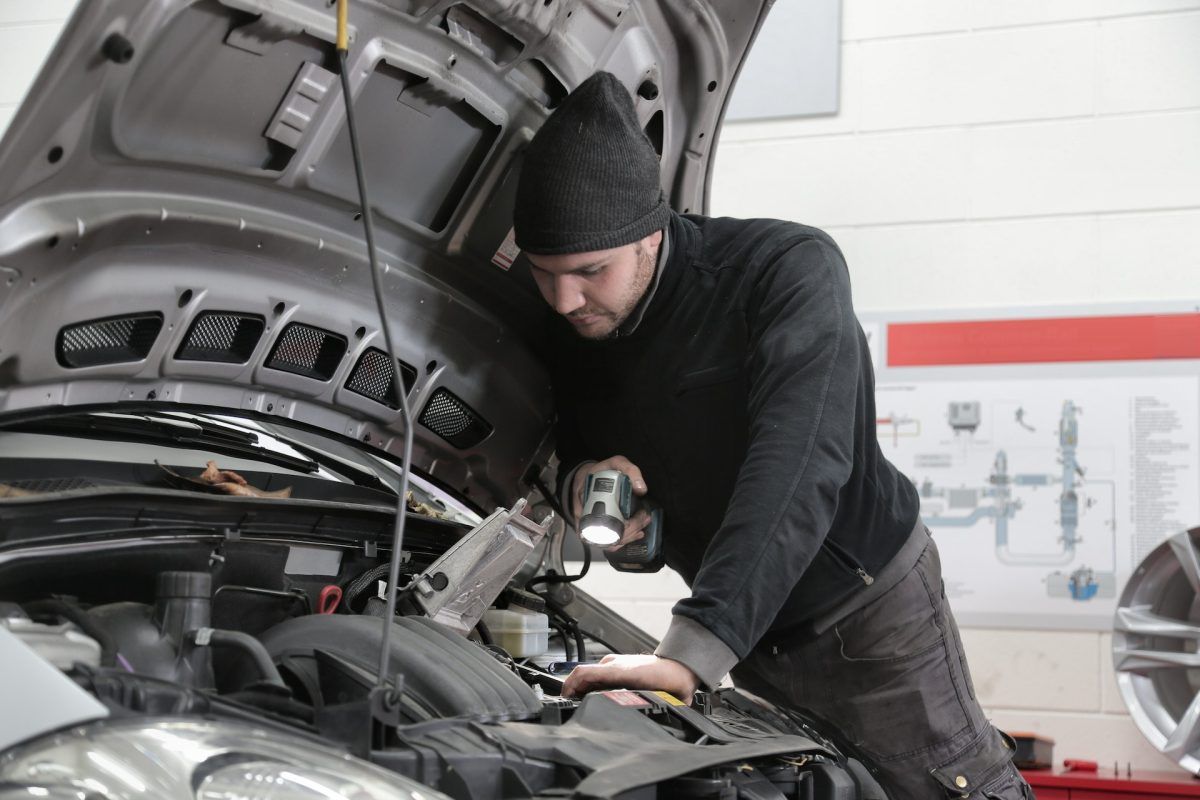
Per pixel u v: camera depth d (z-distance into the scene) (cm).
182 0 107
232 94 122
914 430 346
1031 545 334
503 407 167
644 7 155
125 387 125
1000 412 340
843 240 357
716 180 370
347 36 124
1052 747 304
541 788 88
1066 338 337
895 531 160
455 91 141
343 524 128
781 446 127
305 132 130
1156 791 280
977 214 347
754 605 120
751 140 367
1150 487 326
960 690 169
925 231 351
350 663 100
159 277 122
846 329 137
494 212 155
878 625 161
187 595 98
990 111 349
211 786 71
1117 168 338
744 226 155
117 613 97
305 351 143
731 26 166
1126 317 333
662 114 168
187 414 143
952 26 353
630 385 158
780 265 145
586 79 142
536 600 161
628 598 359
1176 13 336
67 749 72
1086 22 343
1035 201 343
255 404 140
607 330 146
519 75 149
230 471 133
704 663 118
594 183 133
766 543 122
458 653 107
